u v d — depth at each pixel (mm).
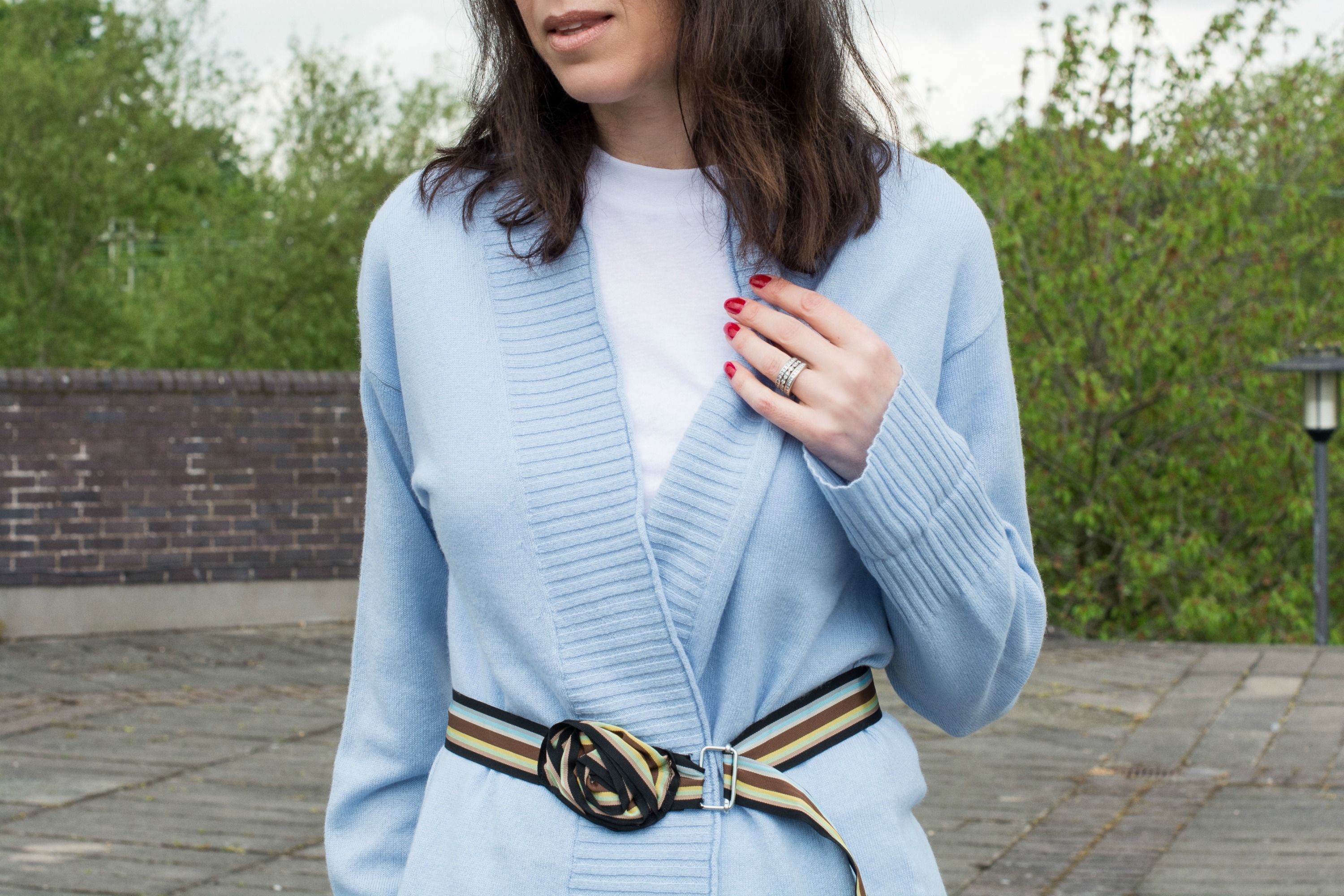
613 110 1153
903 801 1125
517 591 1085
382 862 1259
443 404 1128
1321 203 11781
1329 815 4621
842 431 1047
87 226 13812
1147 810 4738
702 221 1145
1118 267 10234
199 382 9125
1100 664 7844
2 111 13328
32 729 6027
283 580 9359
